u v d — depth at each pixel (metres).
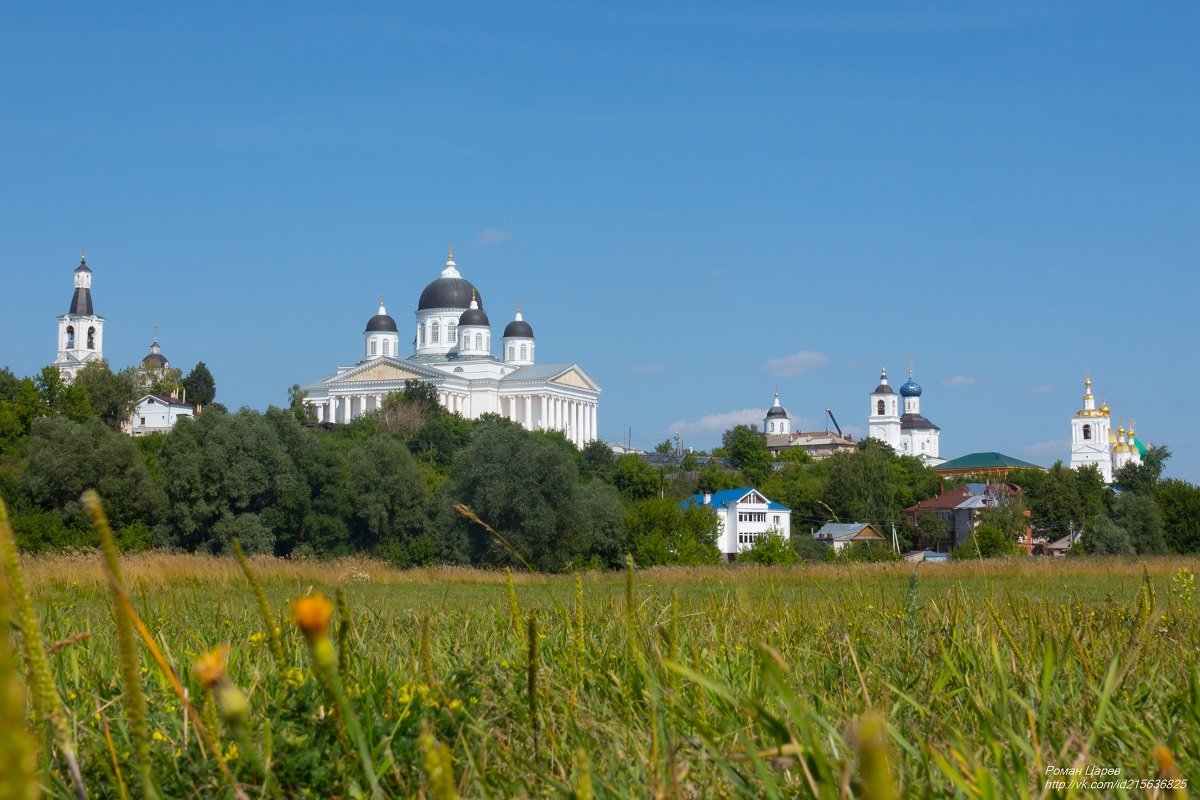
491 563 55.41
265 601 3.98
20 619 2.23
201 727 3.13
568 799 3.49
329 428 123.38
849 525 68.81
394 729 3.94
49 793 3.35
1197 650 6.00
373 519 59.06
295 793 3.66
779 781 3.57
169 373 159.50
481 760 3.87
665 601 9.90
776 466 139.12
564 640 6.37
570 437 153.50
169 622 8.20
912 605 7.10
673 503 62.03
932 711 4.68
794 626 7.28
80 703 5.09
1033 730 3.77
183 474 58.38
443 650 6.47
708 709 4.57
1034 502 86.50
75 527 54.12
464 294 161.75
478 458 55.75
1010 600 7.07
